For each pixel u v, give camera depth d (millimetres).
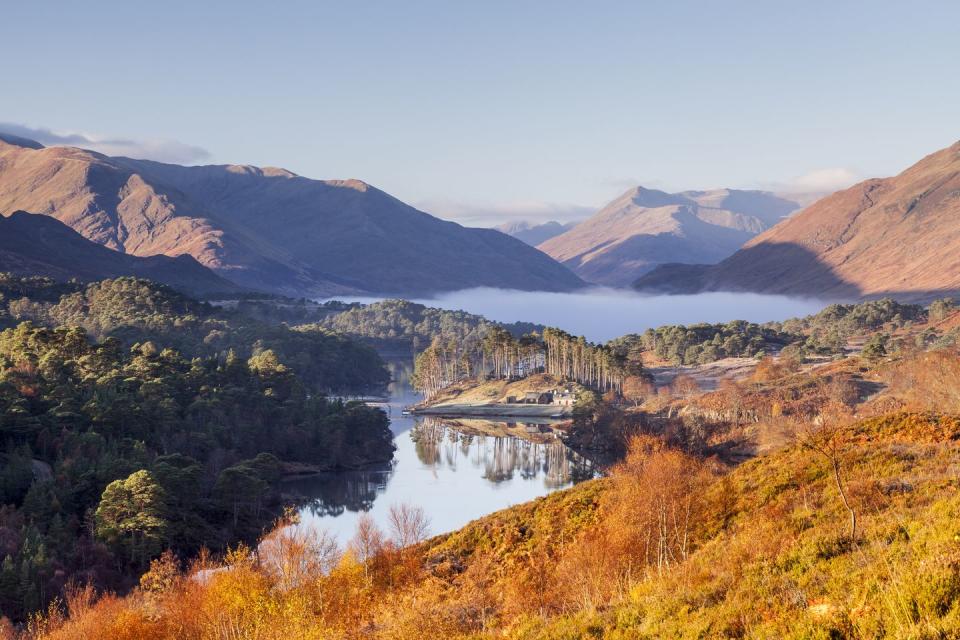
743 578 30078
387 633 45125
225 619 59312
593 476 163500
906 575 22172
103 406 146375
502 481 161000
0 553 94688
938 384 137500
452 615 44375
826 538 32250
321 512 133750
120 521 105562
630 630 27688
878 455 55375
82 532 108250
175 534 108688
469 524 77000
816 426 142500
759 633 23234
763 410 178000
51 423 138375
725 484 55375
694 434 169125
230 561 71688
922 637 19125
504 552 64125
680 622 26688
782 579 28141
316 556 71812
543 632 31484
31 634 75500
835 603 23500
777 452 63719
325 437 180875
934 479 44062
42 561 90375
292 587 61094
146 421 152625
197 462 133750
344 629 50906
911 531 30156
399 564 65125
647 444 89500
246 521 125812
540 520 68812
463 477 165750
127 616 63875
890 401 152000
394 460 187250
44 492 111812
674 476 53938
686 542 47094
